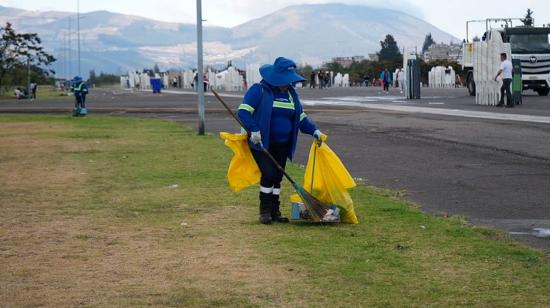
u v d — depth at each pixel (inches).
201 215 378.0
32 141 803.4
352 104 1389.0
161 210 394.0
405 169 525.3
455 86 2623.0
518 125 815.1
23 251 307.1
